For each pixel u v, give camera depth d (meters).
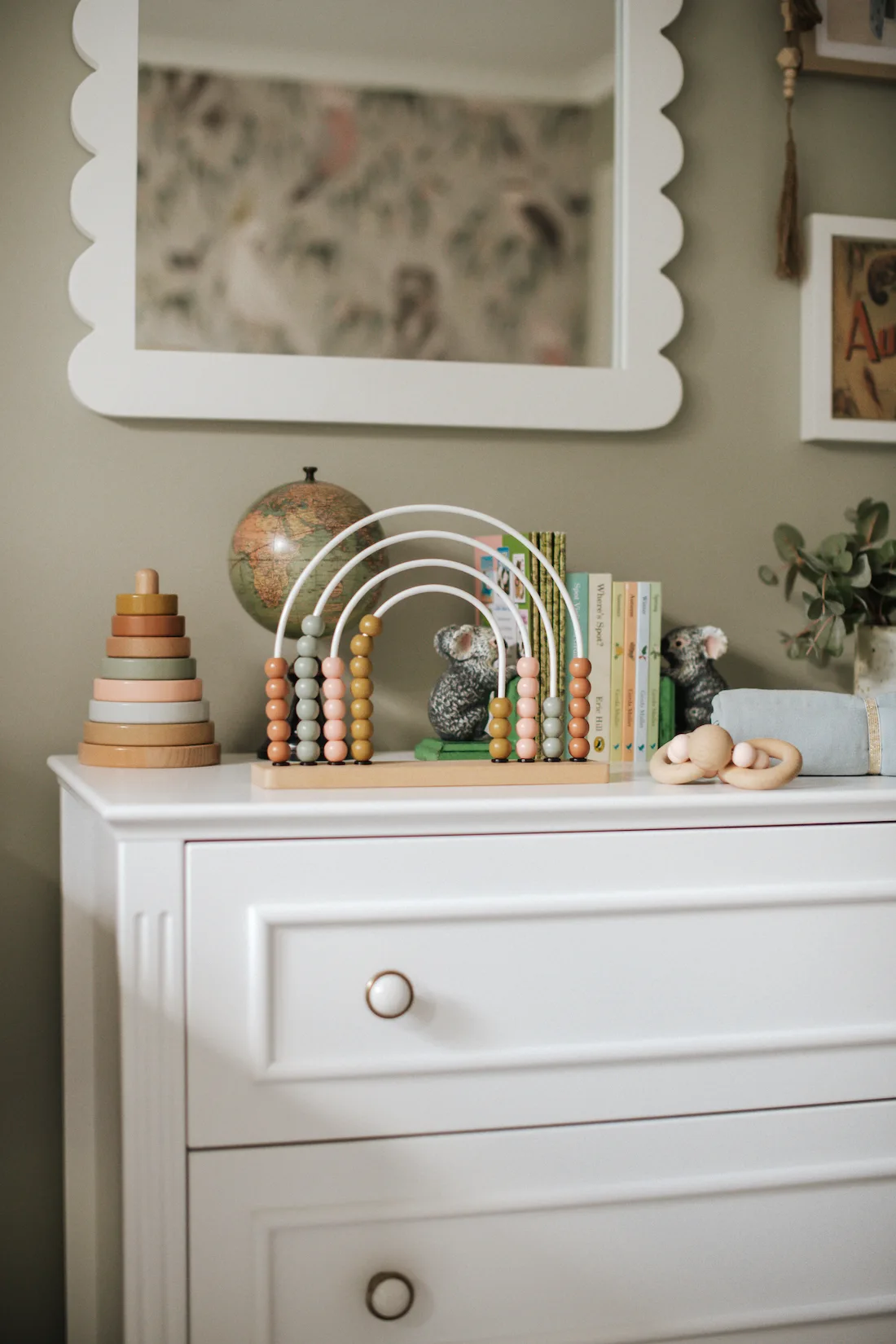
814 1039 1.03
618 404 1.49
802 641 1.42
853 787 1.07
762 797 1.00
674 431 1.54
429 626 1.47
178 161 1.38
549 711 1.11
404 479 1.46
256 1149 0.93
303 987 0.94
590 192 1.49
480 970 0.97
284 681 1.06
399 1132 0.96
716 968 1.02
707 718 1.36
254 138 1.40
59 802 1.37
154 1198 0.92
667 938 1.01
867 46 1.57
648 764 1.25
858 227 1.56
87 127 1.36
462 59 1.46
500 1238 0.98
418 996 0.96
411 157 1.45
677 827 1.01
